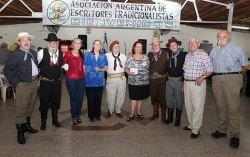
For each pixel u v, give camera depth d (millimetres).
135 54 4352
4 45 8461
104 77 4598
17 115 3477
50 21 5129
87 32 11781
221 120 3729
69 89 4141
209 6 6406
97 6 5168
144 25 5312
